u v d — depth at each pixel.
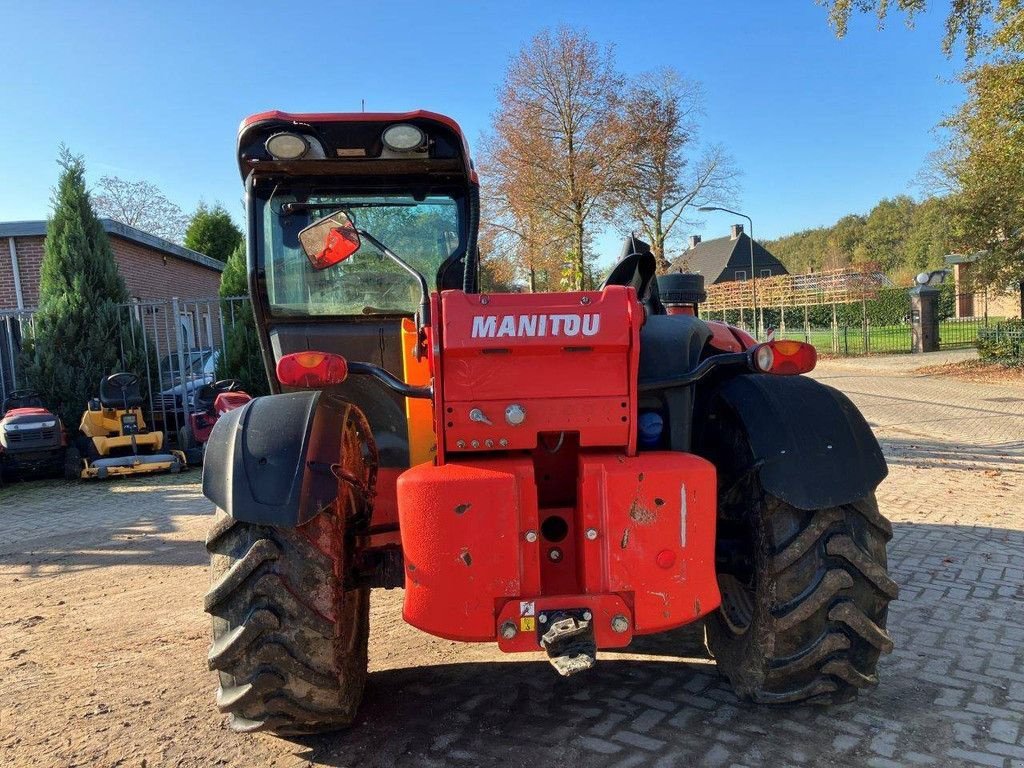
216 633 2.62
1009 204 18.58
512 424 2.60
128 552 6.35
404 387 2.75
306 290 3.76
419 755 2.88
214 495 2.56
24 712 3.41
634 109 29.31
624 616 2.56
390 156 3.49
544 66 28.50
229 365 11.98
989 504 6.60
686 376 2.80
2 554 6.51
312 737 3.04
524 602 2.53
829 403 2.86
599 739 2.94
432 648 3.94
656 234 32.31
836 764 2.73
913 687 3.30
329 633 2.58
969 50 14.59
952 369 19.33
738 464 2.91
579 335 2.57
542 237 31.03
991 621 4.03
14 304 16.08
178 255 19.36
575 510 2.75
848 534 2.73
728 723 3.03
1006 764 2.71
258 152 3.51
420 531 2.54
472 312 2.58
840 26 14.70
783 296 33.03
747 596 3.19
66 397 11.48
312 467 2.57
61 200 11.96
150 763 2.93
